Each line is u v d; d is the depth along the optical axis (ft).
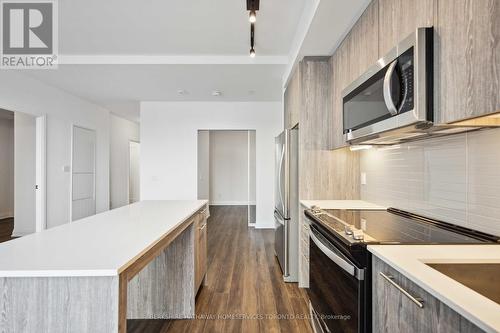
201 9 8.27
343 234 4.61
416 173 6.24
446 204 5.29
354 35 7.00
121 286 3.39
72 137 16.75
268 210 18.52
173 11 8.38
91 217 6.66
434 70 3.86
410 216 6.15
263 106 18.61
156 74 12.91
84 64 11.63
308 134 9.43
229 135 28.45
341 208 7.40
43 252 3.79
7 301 3.25
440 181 5.45
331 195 9.38
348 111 6.79
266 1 7.82
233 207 27.02
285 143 10.08
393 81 4.48
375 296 3.84
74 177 16.98
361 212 6.72
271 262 11.88
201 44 10.64
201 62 11.62
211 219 21.35
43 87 14.42
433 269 3.06
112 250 3.88
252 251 13.42
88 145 18.53
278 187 11.43
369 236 4.49
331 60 9.02
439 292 2.51
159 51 11.29
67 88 15.37
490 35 2.91
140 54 11.57
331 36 7.75
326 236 5.37
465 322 2.30
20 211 16.61
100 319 3.25
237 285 9.55
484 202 4.41
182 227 6.51
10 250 3.88
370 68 5.48
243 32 9.64
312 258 6.56
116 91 15.99
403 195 6.75
